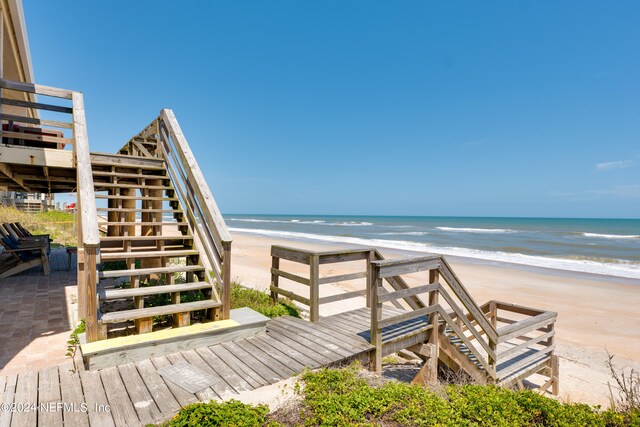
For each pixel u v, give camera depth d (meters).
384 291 4.22
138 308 4.08
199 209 5.08
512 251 24.52
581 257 21.44
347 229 54.00
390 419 2.71
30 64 10.50
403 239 33.72
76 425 2.43
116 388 2.95
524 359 5.31
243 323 4.27
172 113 6.01
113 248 5.75
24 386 2.94
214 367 3.43
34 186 9.29
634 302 10.80
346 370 3.47
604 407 4.73
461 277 14.35
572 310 9.88
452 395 3.15
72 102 5.09
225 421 2.44
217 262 4.60
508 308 6.05
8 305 5.62
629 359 6.54
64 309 5.44
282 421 2.59
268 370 3.40
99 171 5.69
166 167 6.25
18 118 4.87
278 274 6.06
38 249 8.02
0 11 6.71
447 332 5.54
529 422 2.80
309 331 4.61
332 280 5.33
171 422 2.45
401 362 5.88
